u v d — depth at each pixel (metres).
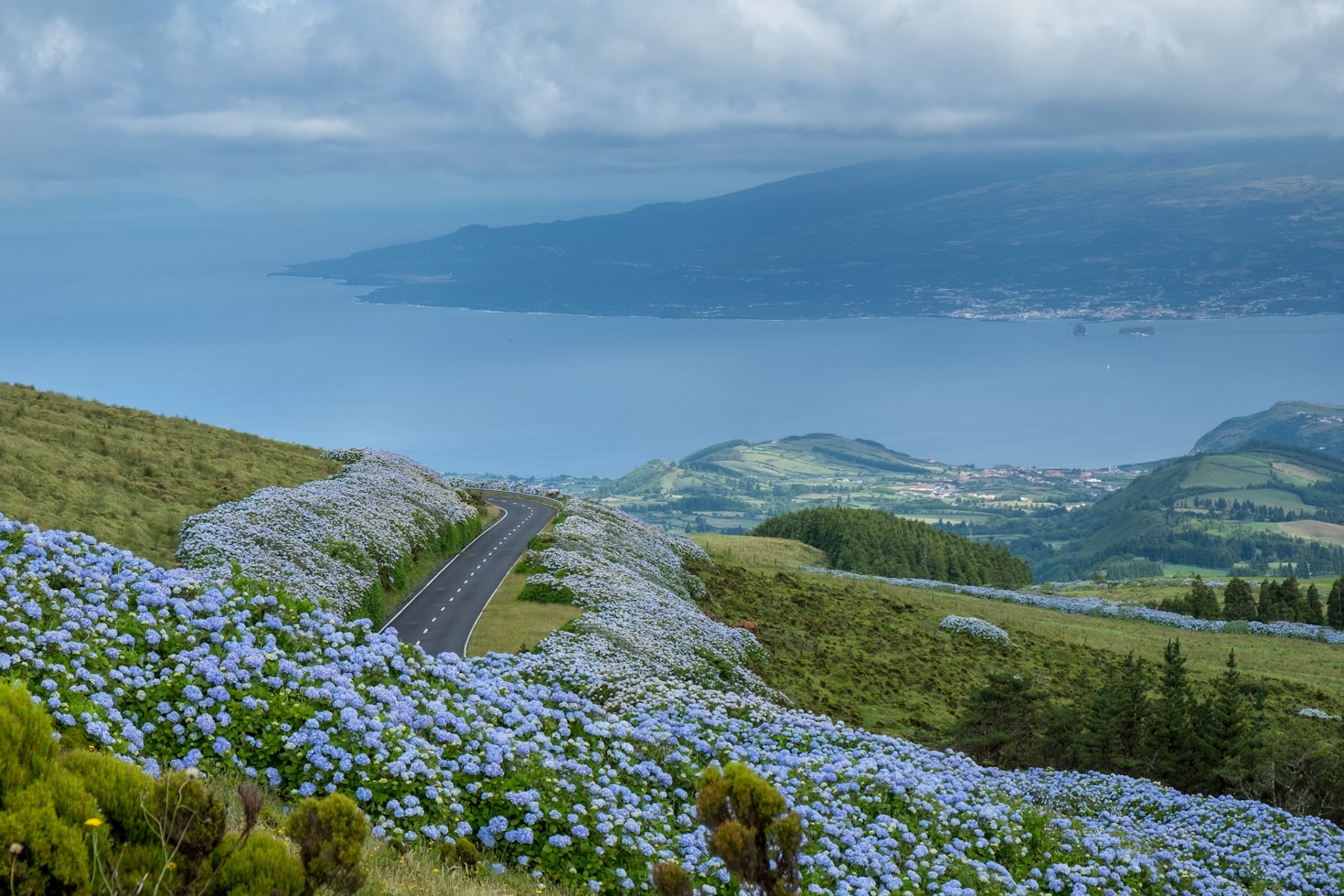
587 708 23.44
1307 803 45.34
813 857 18.70
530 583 56.88
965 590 112.69
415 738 17.06
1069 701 67.31
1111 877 23.50
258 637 19.27
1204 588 120.00
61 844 7.28
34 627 16.03
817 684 58.69
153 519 48.75
